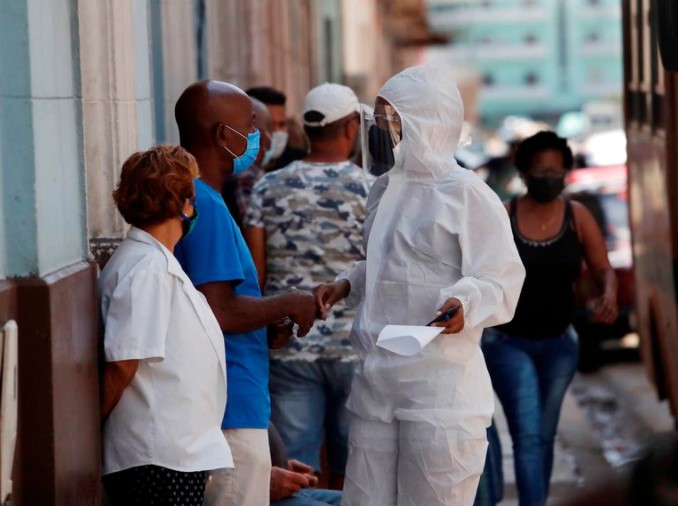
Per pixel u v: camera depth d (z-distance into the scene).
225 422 12.77
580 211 18.45
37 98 10.57
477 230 12.14
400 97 12.33
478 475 12.38
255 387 12.98
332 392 17.19
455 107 12.41
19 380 10.39
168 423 11.35
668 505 6.17
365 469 12.59
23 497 10.41
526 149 18.00
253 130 13.33
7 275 10.45
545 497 18.14
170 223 11.82
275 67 38.22
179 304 11.53
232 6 29.69
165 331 11.34
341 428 17.28
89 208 15.39
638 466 6.34
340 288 13.19
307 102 17.02
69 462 10.78
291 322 13.62
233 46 29.77
